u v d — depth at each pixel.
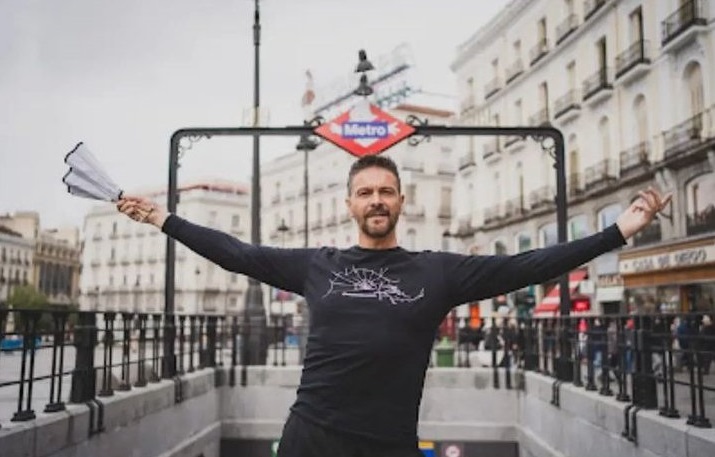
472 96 36.78
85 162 2.41
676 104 20.78
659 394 9.10
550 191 28.75
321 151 55.12
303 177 58.00
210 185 73.25
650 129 22.09
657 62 21.69
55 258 92.69
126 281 73.19
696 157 19.27
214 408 10.95
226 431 11.27
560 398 8.56
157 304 68.62
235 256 2.41
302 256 2.45
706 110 19.03
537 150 30.11
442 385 10.86
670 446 5.37
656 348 6.13
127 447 7.08
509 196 32.81
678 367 10.87
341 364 2.21
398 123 11.59
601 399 7.09
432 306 2.26
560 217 11.12
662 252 20.03
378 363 2.18
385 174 2.39
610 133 24.64
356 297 2.27
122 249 74.31
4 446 4.60
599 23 25.28
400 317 2.22
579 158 26.94
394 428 2.18
